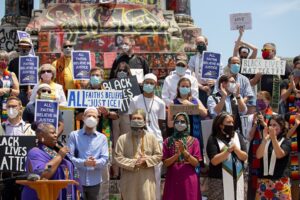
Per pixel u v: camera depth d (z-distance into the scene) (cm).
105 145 1319
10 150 1258
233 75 1638
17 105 1308
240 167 1324
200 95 1684
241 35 1802
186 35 2248
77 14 1972
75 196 1162
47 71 1469
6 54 1500
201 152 1461
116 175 1484
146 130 1369
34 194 1099
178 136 1343
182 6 2302
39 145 1128
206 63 1686
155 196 1345
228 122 1324
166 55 1911
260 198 1366
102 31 1942
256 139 1416
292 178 1466
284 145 1353
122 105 1491
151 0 2062
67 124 1429
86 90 1441
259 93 1503
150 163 1308
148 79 1451
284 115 1530
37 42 1975
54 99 1395
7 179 1261
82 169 1291
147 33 1947
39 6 2048
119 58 1645
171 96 1568
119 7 1988
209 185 1337
